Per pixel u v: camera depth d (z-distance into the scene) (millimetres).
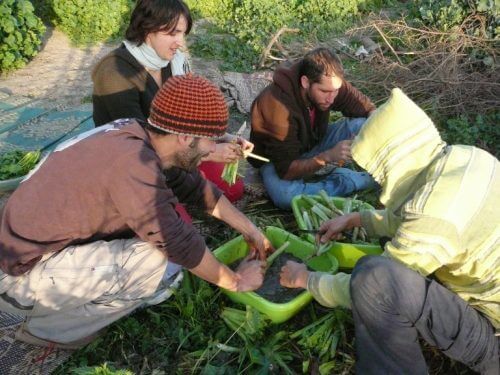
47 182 2189
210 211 2857
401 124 2107
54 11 7031
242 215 2881
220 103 2188
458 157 2090
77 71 5973
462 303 2107
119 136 2193
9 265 2193
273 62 5984
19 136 4547
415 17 6711
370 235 2830
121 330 2611
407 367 2162
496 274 2070
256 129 3584
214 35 6867
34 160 4016
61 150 2256
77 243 2328
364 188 3740
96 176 2148
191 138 2168
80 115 4941
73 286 2303
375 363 2195
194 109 2121
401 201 2199
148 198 2143
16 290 2291
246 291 2549
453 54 5055
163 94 2156
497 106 4684
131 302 2479
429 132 2123
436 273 2281
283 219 3576
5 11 5641
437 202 2012
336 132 3840
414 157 2111
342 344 2562
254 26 6664
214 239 3260
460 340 2094
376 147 2154
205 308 2713
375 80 5262
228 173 3184
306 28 6746
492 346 2117
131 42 3086
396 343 2133
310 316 2750
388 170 2146
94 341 2578
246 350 2500
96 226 2295
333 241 2945
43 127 4719
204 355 2498
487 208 2037
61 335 2488
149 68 3148
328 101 3346
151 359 2518
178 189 2730
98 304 2424
